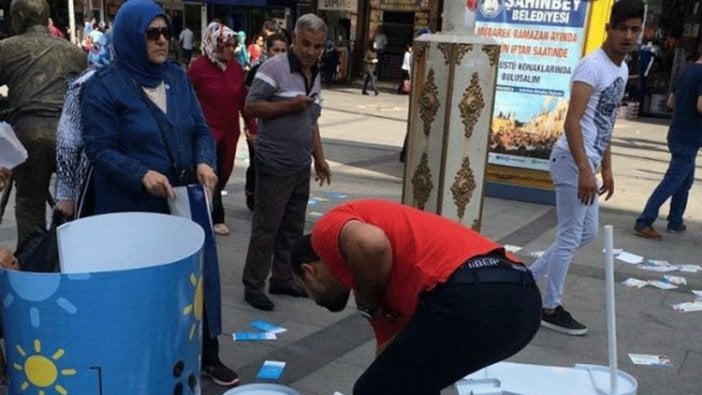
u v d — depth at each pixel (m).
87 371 1.94
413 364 2.10
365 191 7.56
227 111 5.37
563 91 7.12
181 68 3.17
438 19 17.81
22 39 4.21
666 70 16.80
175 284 2.03
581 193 3.82
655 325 4.28
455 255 2.13
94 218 2.36
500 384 2.58
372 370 2.17
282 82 3.95
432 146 3.74
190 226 2.29
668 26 16.62
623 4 3.74
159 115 2.92
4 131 2.42
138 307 1.94
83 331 1.90
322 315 4.21
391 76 22.86
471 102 3.66
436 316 2.07
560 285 4.09
